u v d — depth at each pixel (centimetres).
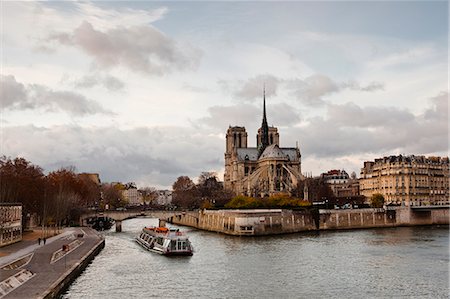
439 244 18350
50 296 8600
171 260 14375
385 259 14412
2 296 8262
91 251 14288
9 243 15588
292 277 11731
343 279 11512
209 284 10962
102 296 9731
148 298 9662
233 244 18725
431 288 10656
